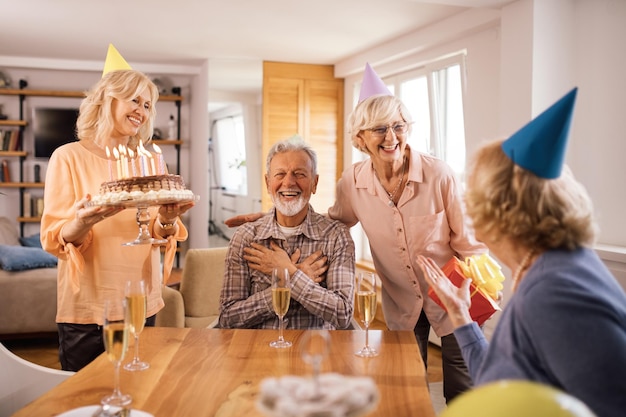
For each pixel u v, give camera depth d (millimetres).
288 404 804
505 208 1148
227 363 1577
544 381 1073
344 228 2244
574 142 3604
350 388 861
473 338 1389
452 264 1913
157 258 2234
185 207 2080
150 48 5867
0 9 4406
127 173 2002
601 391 999
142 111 2156
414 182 2213
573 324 1028
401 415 1255
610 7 3336
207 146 6641
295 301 2125
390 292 2420
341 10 4348
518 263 1207
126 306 1322
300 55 6027
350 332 1890
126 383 1435
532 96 3463
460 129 4879
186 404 1312
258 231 2221
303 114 6414
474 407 833
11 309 4273
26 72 6914
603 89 3410
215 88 6469
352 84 6324
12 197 7020
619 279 3143
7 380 1823
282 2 4152
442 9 4297
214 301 3684
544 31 3459
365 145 2225
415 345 1745
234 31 5051
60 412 1279
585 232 1141
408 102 5602
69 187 2072
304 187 2172
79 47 5891
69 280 2084
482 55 4375
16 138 6867
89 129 2168
